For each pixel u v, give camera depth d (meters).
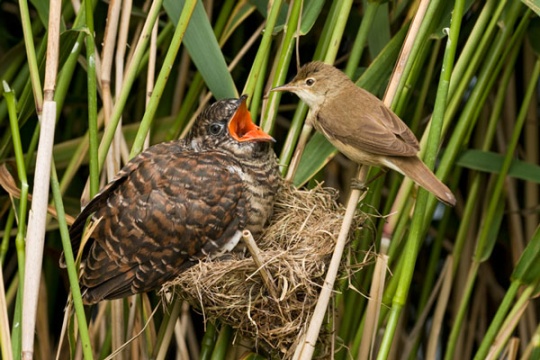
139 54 6.57
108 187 6.55
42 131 6.05
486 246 7.95
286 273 6.41
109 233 6.55
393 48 7.29
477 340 9.55
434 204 7.06
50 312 9.38
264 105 7.32
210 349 7.17
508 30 7.30
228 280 6.44
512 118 9.12
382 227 7.57
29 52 6.41
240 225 6.71
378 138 6.23
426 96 8.30
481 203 9.22
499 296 9.80
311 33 9.30
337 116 6.61
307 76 6.98
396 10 7.94
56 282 9.39
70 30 6.50
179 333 7.52
